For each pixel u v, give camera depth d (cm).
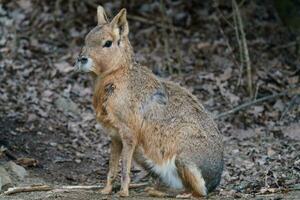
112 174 1098
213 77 1631
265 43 1789
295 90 1545
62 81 1612
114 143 1096
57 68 1656
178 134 1062
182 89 1098
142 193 1110
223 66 1695
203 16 1905
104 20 1091
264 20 1889
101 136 1419
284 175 1202
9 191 1084
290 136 1398
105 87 1063
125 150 1063
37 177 1209
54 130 1417
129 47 1074
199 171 1058
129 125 1062
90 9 1928
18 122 1423
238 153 1323
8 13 1886
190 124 1067
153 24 1881
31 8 1906
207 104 1532
